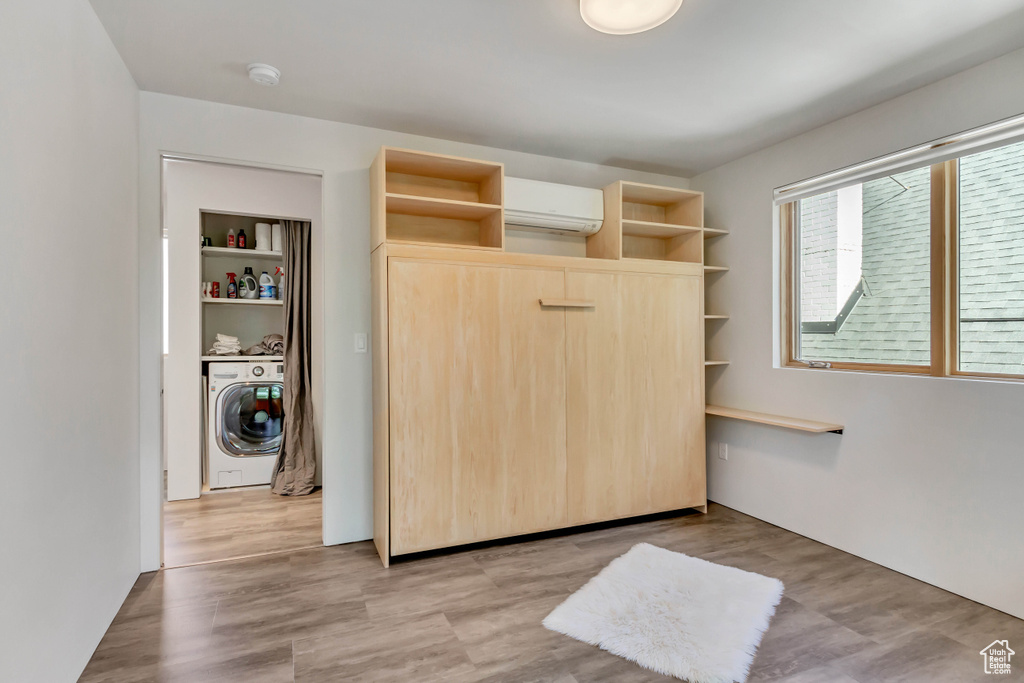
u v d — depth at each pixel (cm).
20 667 141
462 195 335
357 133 312
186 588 253
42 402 155
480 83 260
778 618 225
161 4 195
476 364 297
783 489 335
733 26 210
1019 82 226
